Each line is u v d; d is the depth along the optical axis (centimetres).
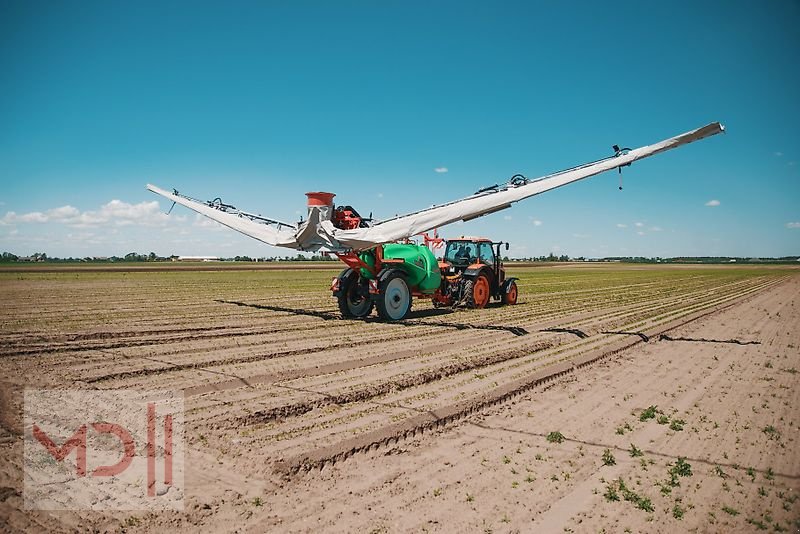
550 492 454
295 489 451
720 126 971
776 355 1066
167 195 1585
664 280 4244
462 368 891
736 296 2588
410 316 1563
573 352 1051
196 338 1142
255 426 594
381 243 1189
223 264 8806
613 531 395
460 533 386
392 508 421
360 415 634
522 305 1977
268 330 1260
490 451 546
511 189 1136
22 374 798
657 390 792
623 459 530
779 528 404
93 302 1942
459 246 1852
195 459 503
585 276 4994
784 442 580
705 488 469
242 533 379
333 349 1031
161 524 389
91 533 374
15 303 1886
